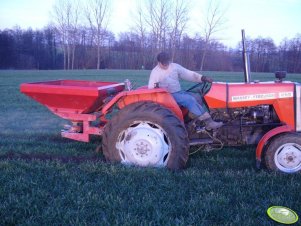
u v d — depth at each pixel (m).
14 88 18.58
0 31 57.81
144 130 4.77
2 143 6.39
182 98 5.00
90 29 57.44
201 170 4.73
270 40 46.12
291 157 4.61
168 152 4.77
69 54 57.25
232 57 49.41
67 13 56.81
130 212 3.53
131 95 4.96
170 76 5.23
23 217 3.42
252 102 4.94
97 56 57.94
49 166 4.88
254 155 5.54
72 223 3.32
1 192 3.95
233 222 3.35
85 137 5.39
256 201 3.80
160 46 50.41
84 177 4.42
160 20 49.53
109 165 4.79
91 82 6.61
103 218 3.38
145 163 4.82
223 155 5.55
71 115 5.40
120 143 4.89
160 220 3.40
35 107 11.60
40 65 58.38
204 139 5.09
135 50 56.25
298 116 4.93
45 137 7.00
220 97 4.95
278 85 4.94
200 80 5.29
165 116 4.70
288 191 4.04
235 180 4.37
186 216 3.51
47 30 58.62
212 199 3.81
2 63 55.88
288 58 46.22
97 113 5.45
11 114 10.23
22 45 58.12
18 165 4.89
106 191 3.99
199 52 49.94
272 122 5.06
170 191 4.04
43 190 4.00
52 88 5.11
